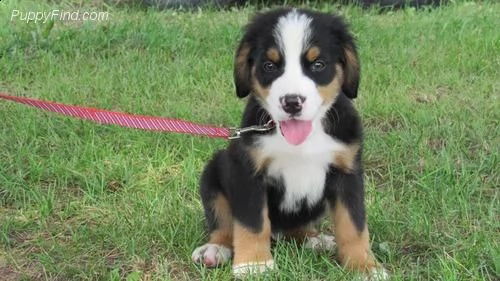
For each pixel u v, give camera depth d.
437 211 1.84
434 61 2.63
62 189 1.97
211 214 1.73
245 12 3.32
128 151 2.11
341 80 1.65
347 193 1.65
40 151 2.12
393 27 2.98
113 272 1.65
